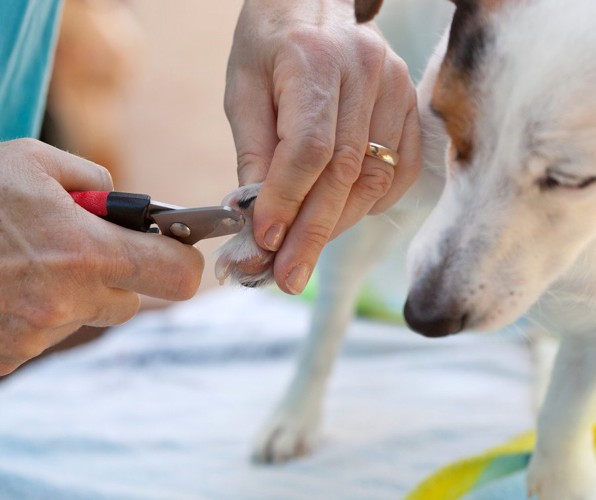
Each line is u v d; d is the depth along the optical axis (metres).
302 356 1.13
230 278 0.84
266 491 1.03
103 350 1.33
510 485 1.00
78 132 1.72
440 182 0.93
